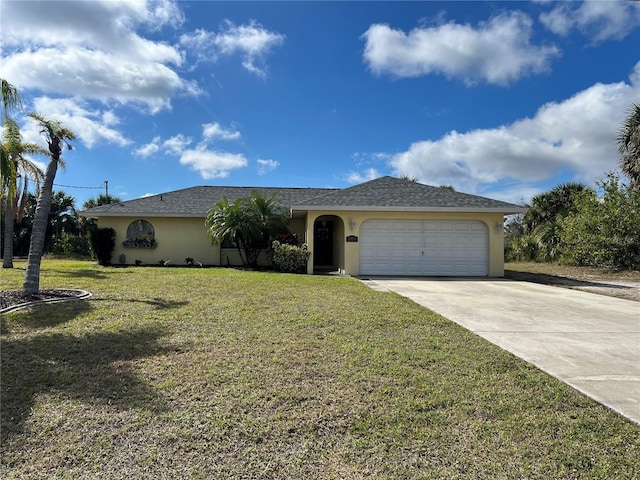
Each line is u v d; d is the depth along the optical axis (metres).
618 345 5.23
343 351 4.77
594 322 6.64
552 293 10.23
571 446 2.77
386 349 4.87
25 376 3.93
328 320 6.34
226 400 3.43
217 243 16.84
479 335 5.69
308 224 14.66
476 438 2.87
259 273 13.52
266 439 2.83
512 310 7.68
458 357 4.61
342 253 15.12
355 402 3.42
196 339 5.22
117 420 3.07
